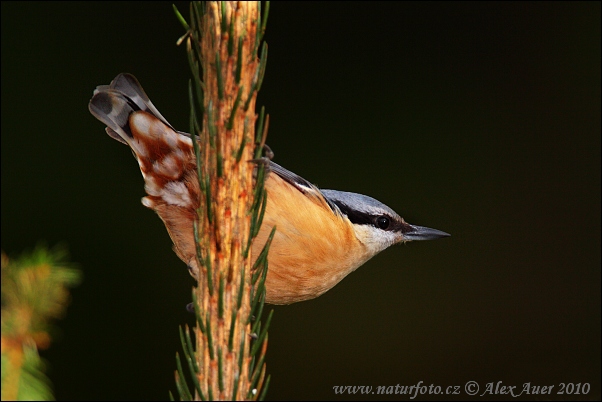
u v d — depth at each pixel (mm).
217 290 2408
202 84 2410
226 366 2408
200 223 2410
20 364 2143
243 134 2408
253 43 2408
